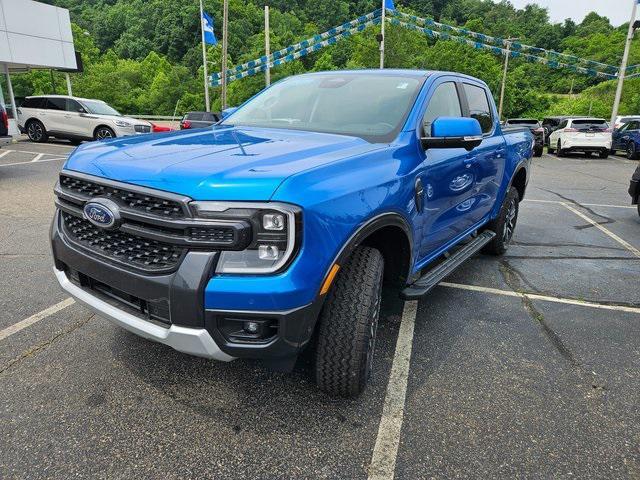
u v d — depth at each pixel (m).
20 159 12.55
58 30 19.64
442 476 2.16
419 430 2.45
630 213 8.38
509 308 4.04
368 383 2.84
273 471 2.16
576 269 5.13
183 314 2.09
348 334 2.42
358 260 2.50
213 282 2.03
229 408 2.58
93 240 2.46
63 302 3.81
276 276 2.03
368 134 3.09
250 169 2.17
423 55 69.06
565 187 11.52
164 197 2.05
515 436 2.43
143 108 80.25
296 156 2.45
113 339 3.25
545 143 25.75
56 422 2.42
